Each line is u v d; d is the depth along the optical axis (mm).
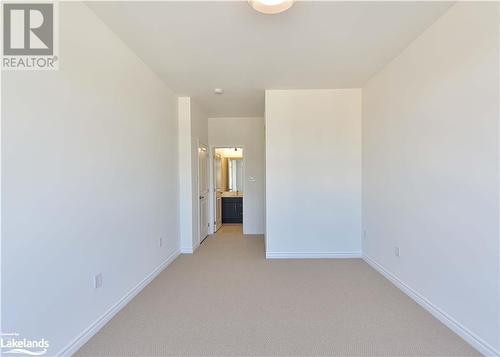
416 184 2584
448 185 2146
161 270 3498
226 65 3061
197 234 4734
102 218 2201
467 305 1970
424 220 2469
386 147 3188
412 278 2678
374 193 3545
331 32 2387
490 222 1770
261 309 2488
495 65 1718
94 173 2096
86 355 1848
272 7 1854
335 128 3998
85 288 1989
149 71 3131
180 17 2135
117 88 2434
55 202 1706
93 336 2059
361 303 2592
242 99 4457
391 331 2121
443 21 2168
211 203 5926
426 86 2404
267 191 4035
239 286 3020
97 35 2137
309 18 2170
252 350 1905
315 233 4055
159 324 2234
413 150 2627
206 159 5691
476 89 1862
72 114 1864
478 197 1857
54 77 1714
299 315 2375
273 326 2205
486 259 1805
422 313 2395
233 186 7785
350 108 3990
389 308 2488
